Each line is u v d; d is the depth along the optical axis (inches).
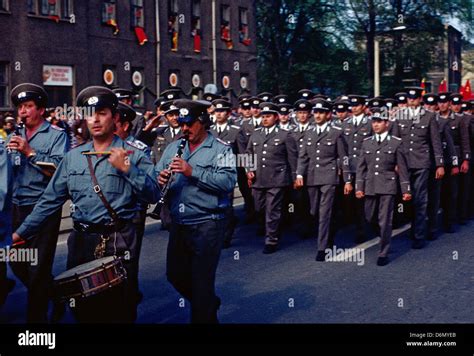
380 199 361.1
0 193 212.1
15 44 899.4
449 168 460.4
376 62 1079.0
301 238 443.2
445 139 458.6
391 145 363.6
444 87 903.7
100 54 1043.3
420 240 404.8
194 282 219.0
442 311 269.9
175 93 456.1
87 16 1013.8
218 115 476.4
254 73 1450.5
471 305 278.4
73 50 980.6
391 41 1819.6
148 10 1146.0
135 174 183.3
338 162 394.6
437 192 435.8
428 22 1806.1
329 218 375.2
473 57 2146.9
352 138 495.2
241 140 477.1
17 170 250.4
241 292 301.1
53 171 239.5
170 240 225.0
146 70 1141.7
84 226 190.9
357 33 1820.9
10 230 218.7
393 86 1833.2
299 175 402.3
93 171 188.7
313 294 296.5
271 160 401.1
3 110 878.4
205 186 217.5
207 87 880.9
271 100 593.3
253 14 1448.1
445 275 332.2
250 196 494.6
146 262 362.3
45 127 252.7
